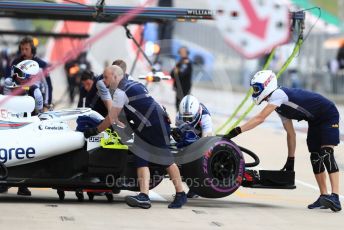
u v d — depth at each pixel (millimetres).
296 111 36250
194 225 31156
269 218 33656
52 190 40688
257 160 37281
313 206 36812
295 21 40594
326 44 120500
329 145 36406
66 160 35125
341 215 35156
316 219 33844
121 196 39281
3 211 32625
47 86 43219
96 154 35062
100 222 30875
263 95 35750
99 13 40719
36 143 34188
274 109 36031
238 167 35812
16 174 34500
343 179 47562
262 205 37500
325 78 118375
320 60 122812
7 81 37906
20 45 42000
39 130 34625
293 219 33625
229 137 35781
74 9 40531
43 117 35562
